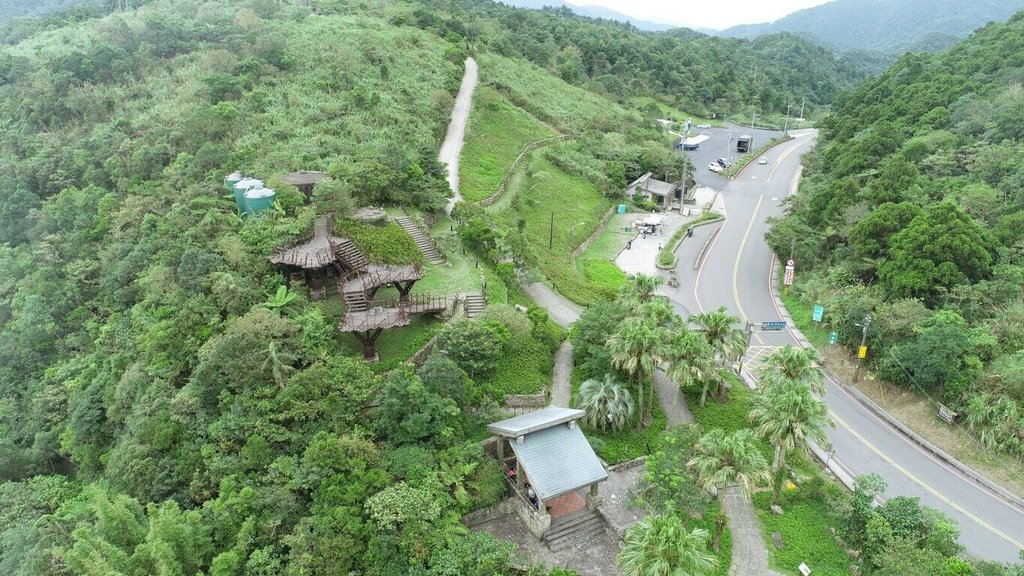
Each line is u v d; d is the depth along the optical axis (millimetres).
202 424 37625
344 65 92000
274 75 87250
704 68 194000
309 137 73562
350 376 39469
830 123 129500
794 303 70000
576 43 179125
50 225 70875
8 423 54875
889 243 61312
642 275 53812
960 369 49000
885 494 43281
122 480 36906
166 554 28891
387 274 48500
